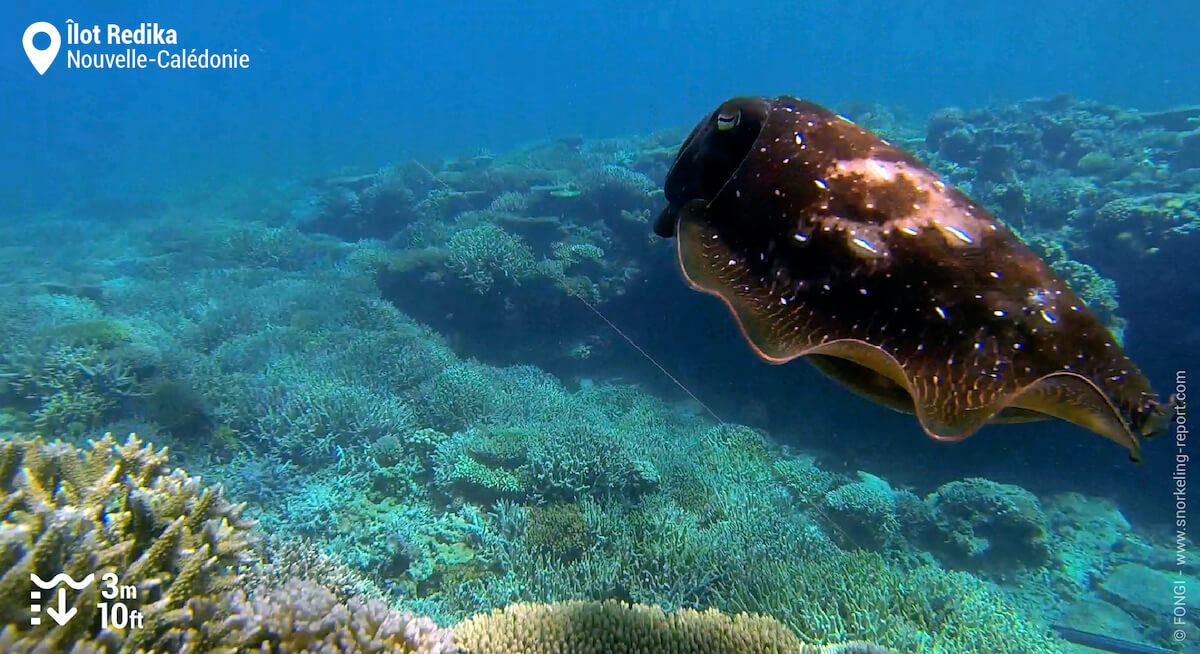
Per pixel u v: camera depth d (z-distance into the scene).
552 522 6.03
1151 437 0.81
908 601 5.47
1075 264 9.34
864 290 0.97
